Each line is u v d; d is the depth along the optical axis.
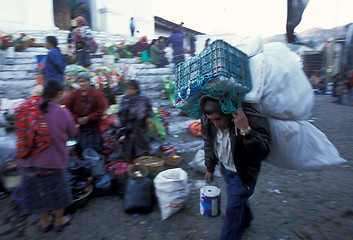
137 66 9.20
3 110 4.32
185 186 2.98
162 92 8.14
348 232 2.55
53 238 2.62
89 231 2.70
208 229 2.68
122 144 4.04
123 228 2.74
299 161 2.08
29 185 2.50
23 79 7.05
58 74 5.49
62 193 2.62
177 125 6.04
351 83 9.52
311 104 1.97
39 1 11.39
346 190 3.36
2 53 7.27
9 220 2.90
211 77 1.65
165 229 2.71
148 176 3.36
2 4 10.43
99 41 11.99
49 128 2.44
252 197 3.26
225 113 1.79
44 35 10.55
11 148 3.70
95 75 5.06
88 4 14.69
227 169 2.23
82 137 3.81
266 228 2.64
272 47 1.97
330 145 2.24
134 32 15.85
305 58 15.38
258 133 1.78
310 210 2.94
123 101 3.89
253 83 1.84
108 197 3.35
